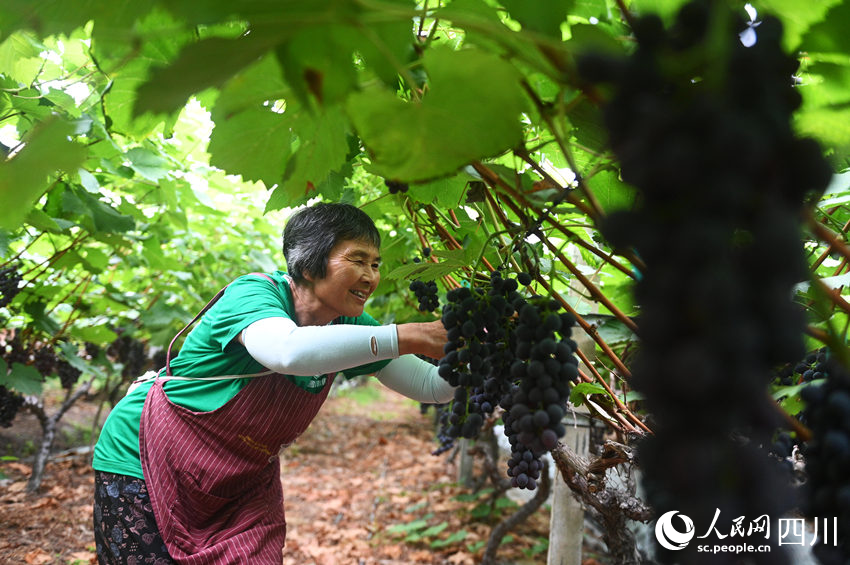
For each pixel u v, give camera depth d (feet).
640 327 1.86
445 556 16.94
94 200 10.16
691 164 1.76
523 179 3.90
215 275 20.93
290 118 3.98
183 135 12.55
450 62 2.68
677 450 1.76
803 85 3.09
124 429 7.16
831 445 2.52
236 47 2.13
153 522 6.80
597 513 5.78
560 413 3.46
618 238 1.98
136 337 20.72
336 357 5.44
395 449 31.32
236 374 6.93
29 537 16.03
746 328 1.69
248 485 7.32
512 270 4.97
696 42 2.05
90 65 8.46
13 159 2.57
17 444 24.45
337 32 2.34
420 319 11.03
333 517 20.33
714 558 1.83
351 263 6.58
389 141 2.90
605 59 2.03
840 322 3.90
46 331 14.26
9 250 11.80
